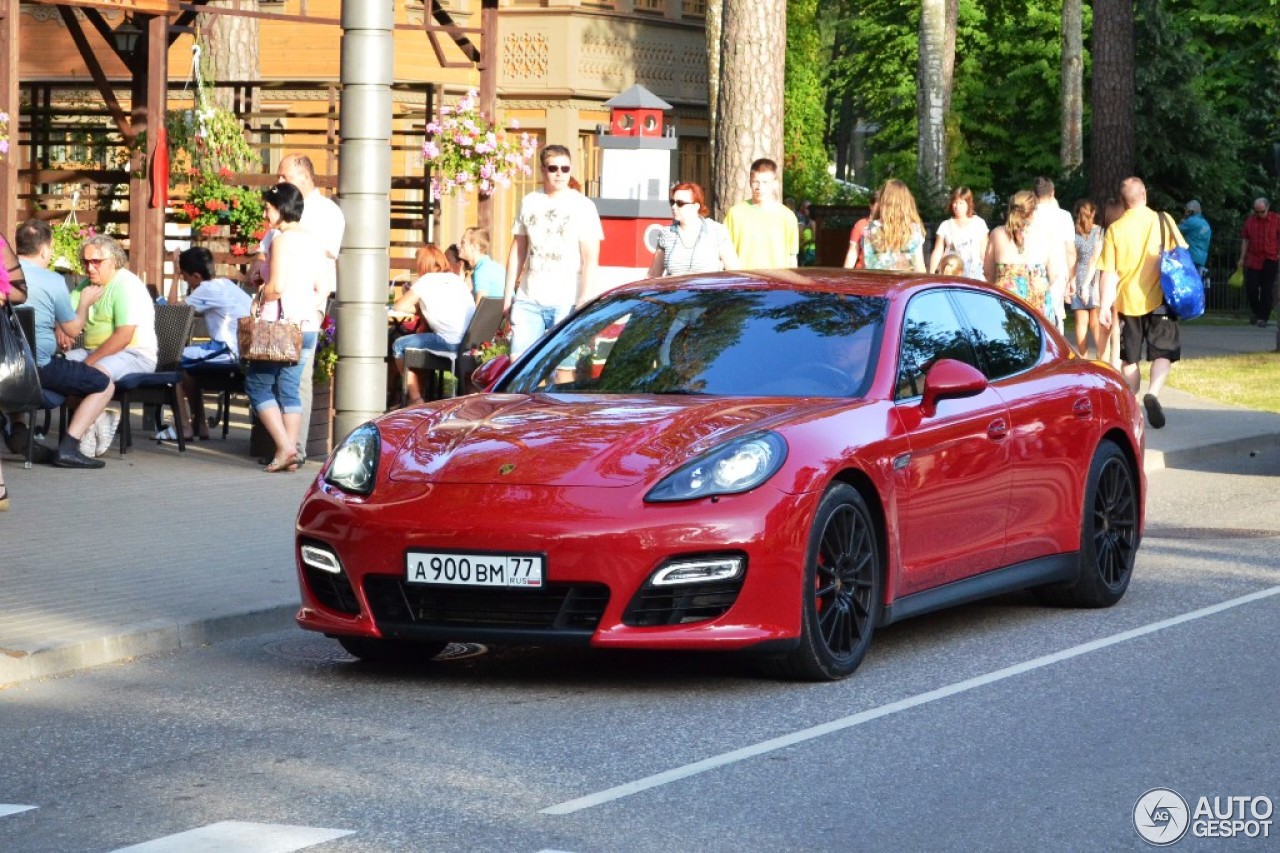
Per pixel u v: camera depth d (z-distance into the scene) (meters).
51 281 19.94
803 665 10.95
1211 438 24.67
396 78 48.56
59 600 13.04
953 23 69.69
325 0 49.59
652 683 11.19
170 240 32.25
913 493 11.68
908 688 10.99
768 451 10.81
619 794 8.66
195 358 22.12
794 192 72.50
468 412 11.80
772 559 10.62
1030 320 13.91
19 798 8.73
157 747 9.73
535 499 10.62
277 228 19.48
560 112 51.41
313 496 11.30
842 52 98.12
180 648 12.40
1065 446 13.30
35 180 31.77
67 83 33.09
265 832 8.06
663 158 32.41
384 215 18.08
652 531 10.45
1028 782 8.87
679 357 12.29
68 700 10.88
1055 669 11.54
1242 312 58.75
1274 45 73.38
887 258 22.36
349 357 18.12
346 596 11.12
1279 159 36.78
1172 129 62.66
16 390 16.31
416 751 9.56
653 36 54.22
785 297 12.70
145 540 15.45
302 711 10.55
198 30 33.22
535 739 9.79
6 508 16.69
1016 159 81.44
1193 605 13.84
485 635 10.66
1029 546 12.98
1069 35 67.75
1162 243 25.75
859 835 8.01
